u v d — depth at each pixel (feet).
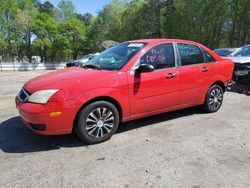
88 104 13.64
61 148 13.69
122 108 14.70
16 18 141.49
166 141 14.58
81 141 14.48
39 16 154.51
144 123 17.49
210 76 18.89
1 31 140.46
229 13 124.98
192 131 16.11
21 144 14.20
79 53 180.34
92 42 176.35
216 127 16.83
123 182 10.62
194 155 12.91
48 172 11.34
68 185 10.41
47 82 13.57
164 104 16.53
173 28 141.28
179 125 17.15
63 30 161.48
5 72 83.15
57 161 12.30
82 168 11.67
